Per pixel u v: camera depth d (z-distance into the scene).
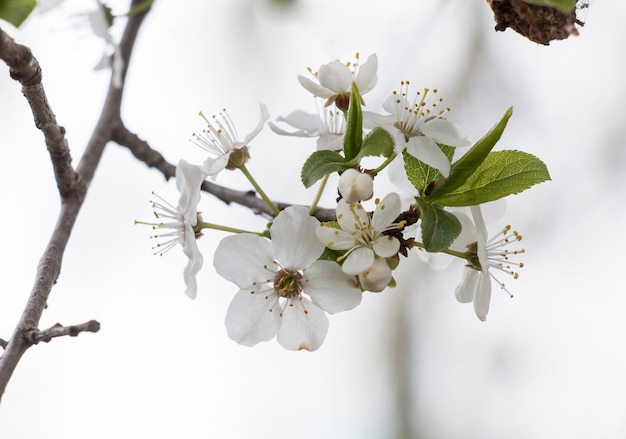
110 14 0.29
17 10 0.26
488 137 0.26
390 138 0.27
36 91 0.27
